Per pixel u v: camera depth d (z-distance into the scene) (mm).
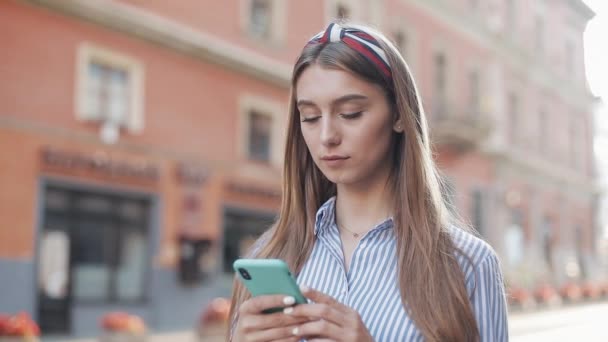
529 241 30312
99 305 13969
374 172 1908
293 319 1561
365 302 1795
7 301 12391
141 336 10664
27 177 12844
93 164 13859
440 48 24812
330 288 1861
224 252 16625
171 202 15430
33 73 13062
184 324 15430
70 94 13656
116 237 14422
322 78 1753
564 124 34469
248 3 17625
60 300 13352
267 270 1544
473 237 1855
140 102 14961
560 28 34312
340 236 1954
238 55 17016
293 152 2049
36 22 13148
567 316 19938
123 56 14695
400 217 1847
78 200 13758
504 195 28141
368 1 21484
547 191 32375
